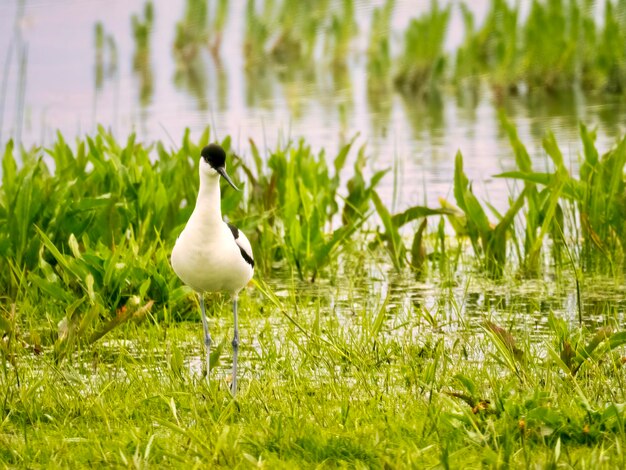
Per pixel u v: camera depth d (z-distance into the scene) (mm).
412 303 12180
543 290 12570
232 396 8617
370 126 23438
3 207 12750
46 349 10508
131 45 35625
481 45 32750
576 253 13828
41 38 36094
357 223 13562
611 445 7230
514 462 7039
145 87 29016
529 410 7738
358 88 29594
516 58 28703
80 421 8328
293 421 7945
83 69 31312
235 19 40969
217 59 35094
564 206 14469
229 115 24625
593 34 28938
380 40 31359
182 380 9148
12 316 10094
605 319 11133
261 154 20234
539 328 10898
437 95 28531
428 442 7504
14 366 9062
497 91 27938
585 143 14031
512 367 8789
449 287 12711
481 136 21969
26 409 8414
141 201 13273
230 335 11031
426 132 22641
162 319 11523
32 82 29203
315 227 13562
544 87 28922
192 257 9484
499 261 13617
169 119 24172
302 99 27328
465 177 13711
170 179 14086
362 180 15227
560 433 7508
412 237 15680
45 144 21422
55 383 9156
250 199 14938
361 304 12164
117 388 8984
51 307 11625
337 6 40094
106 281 11484
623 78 27984
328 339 10164
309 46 34688
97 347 10375
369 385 8938
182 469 7121
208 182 9406
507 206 16703
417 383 8891
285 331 10914
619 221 13562
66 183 13000
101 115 24672
